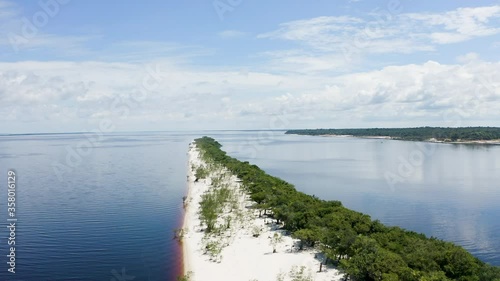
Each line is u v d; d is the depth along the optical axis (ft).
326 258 215.92
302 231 232.94
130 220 322.14
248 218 300.20
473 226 314.14
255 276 198.39
